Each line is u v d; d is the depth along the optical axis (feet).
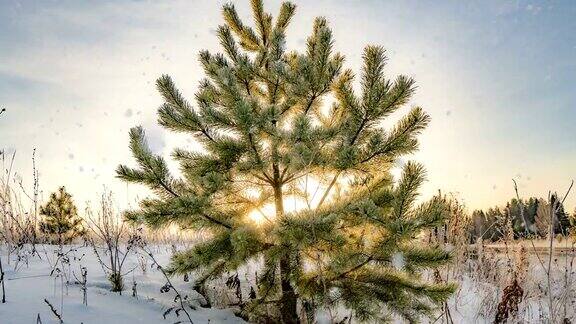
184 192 10.96
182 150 12.34
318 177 12.42
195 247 10.64
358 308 10.61
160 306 11.49
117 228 14.60
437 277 13.61
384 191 10.44
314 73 11.50
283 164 11.69
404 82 11.13
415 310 10.84
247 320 11.89
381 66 11.14
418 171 9.15
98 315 9.77
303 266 11.18
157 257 18.25
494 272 17.66
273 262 11.50
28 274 12.61
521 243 13.99
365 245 10.02
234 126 11.45
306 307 11.10
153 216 10.25
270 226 10.78
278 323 11.60
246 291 14.35
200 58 13.69
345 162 10.98
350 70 13.17
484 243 19.22
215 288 14.37
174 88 12.23
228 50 13.88
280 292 11.85
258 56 13.25
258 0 14.35
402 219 9.09
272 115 10.64
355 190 11.43
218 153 11.54
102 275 13.88
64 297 10.60
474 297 16.12
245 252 10.62
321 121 13.32
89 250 19.26
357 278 10.79
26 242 17.12
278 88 12.58
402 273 10.77
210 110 11.41
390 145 11.37
